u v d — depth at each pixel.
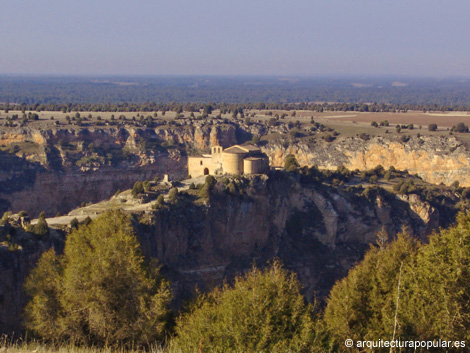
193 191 196.25
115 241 85.25
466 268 78.19
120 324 81.75
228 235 197.50
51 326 82.88
